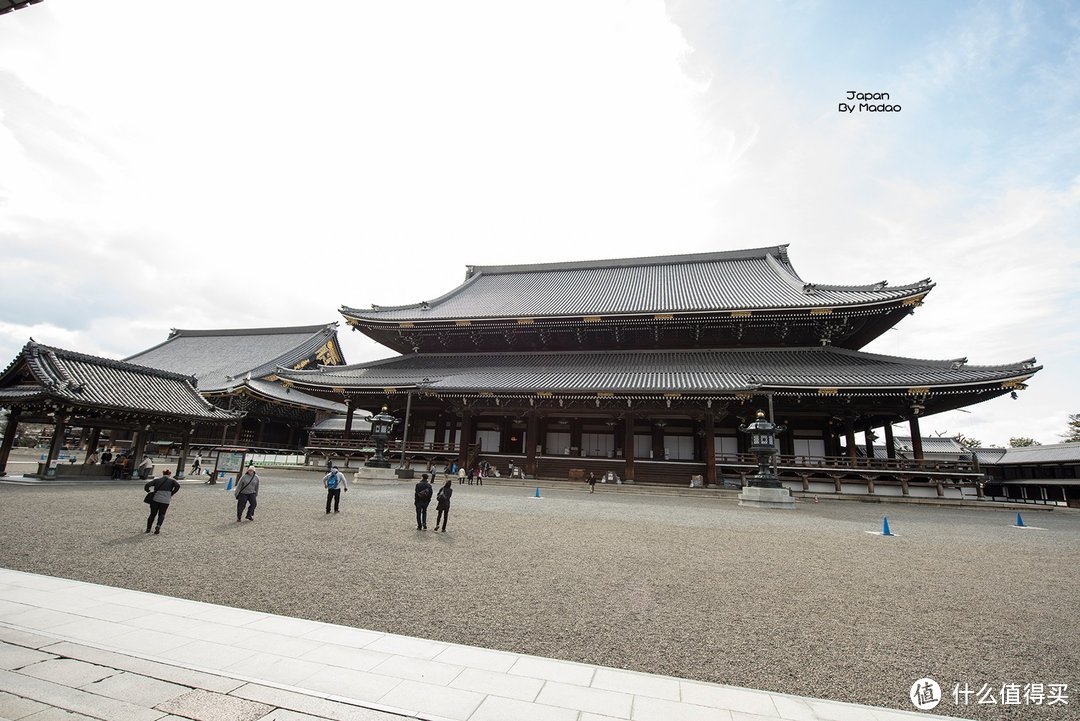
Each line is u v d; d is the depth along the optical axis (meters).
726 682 5.74
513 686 5.32
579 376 36.28
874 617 8.01
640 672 5.86
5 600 7.44
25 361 23.53
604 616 7.75
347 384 38.88
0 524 12.93
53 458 23.95
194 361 67.94
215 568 9.70
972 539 16.11
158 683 5.12
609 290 47.81
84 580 8.73
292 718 4.55
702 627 7.40
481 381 36.44
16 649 5.79
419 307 47.44
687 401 33.91
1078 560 12.80
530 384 34.69
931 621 7.88
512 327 42.38
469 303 48.91
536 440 37.19
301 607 7.74
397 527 14.50
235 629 6.70
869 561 12.07
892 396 32.22
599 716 4.75
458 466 36.75
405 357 45.78
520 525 15.77
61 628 6.46
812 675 5.95
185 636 6.38
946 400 33.00
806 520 19.84
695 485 32.66
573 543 13.22
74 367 25.09
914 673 6.08
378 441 30.62
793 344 38.69
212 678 5.27
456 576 9.67
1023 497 50.91
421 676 5.49
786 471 33.00
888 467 31.39
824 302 35.06
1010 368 28.69
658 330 40.16
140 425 26.83
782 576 10.41
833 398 33.12
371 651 6.14
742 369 35.19
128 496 19.52
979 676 6.04
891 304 33.72
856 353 35.72
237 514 15.40
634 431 37.91
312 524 14.58
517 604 8.18
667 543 13.62
